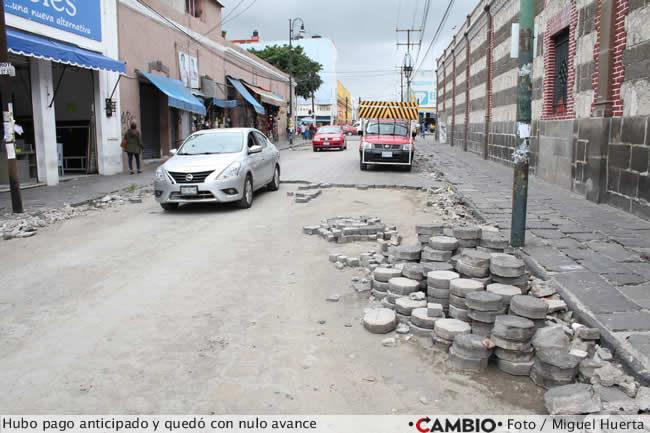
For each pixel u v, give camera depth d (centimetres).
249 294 524
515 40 612
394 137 1741
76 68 1557
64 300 510
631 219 788
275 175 1272
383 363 380
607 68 891
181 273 596
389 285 484
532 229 735
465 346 369
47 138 1348
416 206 1035
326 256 664
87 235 806
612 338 375
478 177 1431
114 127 1680
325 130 3069
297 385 348
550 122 1249
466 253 460
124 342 414
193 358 386
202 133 1130
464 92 2775
